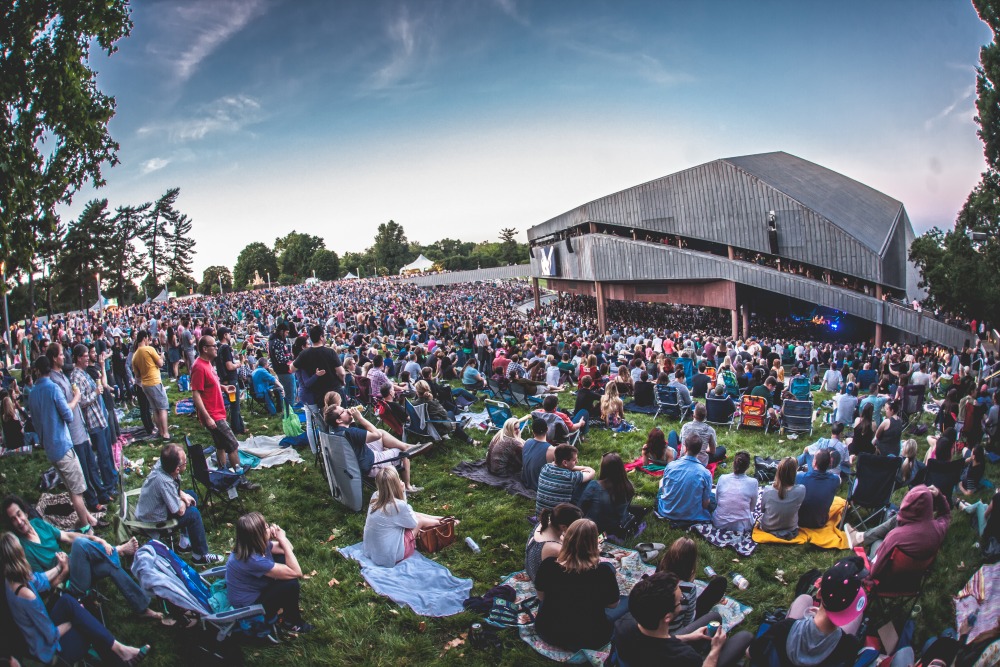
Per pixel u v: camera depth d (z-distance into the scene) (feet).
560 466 23.63
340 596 19.83
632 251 161.17
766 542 23.58
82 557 16.88
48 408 21.95
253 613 17.06
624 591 19.53
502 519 25.31
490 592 19.48
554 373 56.34
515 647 17.13
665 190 155.53
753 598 19.89
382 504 21.71
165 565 17.65
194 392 28.40
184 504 21.49
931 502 17.21
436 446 34.60
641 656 13.14
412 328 91.30
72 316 151.12
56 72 28.50
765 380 48.39
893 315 121.80
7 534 14.96
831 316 161.89
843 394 44.16
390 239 584.81
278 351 42.19
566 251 192.85
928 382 56.03
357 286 333.42
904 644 16.49
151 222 358.23
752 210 138.51
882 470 24.36
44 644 14.89
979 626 17.38
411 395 35.60
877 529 22.80
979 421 36.47
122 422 40.22
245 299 228.22
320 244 547.49
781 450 37.35
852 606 13.16
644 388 46.44
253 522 17.63
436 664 16.58
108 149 31.71
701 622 15.89
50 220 29.53
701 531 24.12
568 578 16.66
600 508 22.80
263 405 43.75
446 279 408.26
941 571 21.61
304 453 33.60
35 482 28.04
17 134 27.30
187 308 177.37
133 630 17.38
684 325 183.52
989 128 109.50
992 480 31.73
